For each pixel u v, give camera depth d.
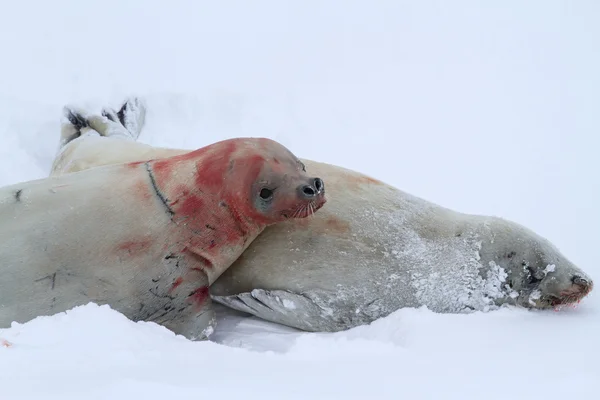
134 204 12.00
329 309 12.59
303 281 12.60
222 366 8.77
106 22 23.34
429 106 20.22
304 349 10.57
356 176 13.65
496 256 12.97
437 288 12.66
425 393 7.75
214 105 20.09
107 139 16.88
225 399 7.23
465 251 12.92
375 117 19.84
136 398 7.02
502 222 13.39
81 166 15.47
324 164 13.88
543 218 16.11
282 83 20.97
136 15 23.88
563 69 21.39
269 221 12.14
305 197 11.62
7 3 23.80
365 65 21.91
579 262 14.53
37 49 21.56
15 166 18.11
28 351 8.81
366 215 12.94
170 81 20.72
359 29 23.55
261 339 12.25
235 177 11.96
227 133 19.44
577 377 8.04
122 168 12.67
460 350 9.80
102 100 19.69
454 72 21.53
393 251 12.68
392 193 13.52
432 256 12.77
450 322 11.30
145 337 9.87
